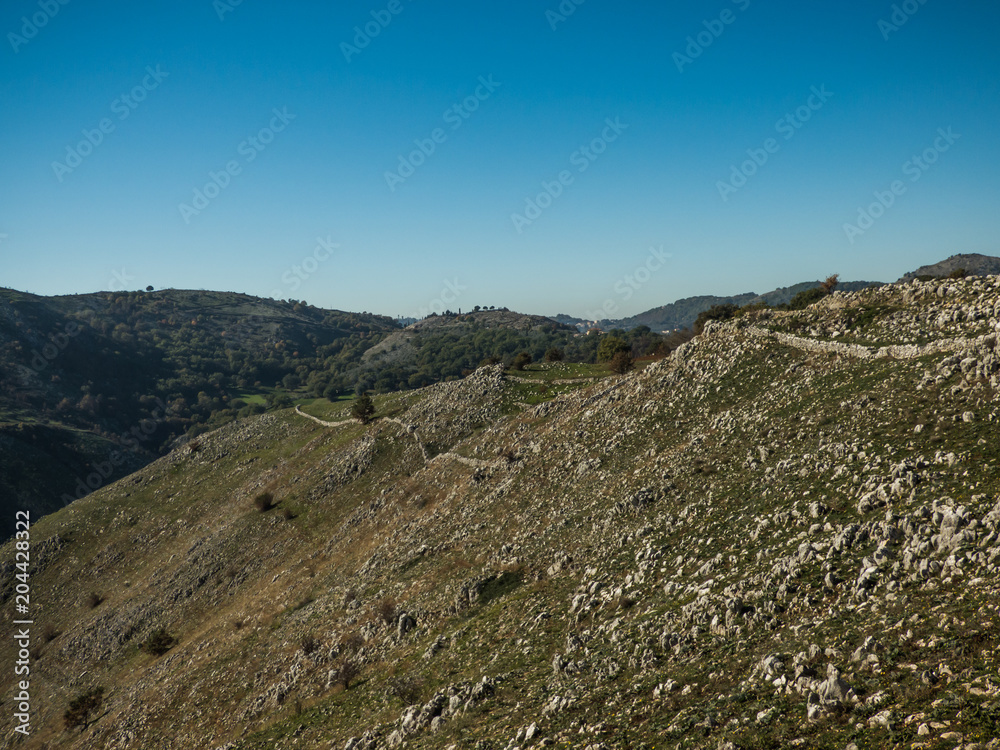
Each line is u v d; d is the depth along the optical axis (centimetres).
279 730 3306
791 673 1608
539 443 6378
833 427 3262
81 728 5628
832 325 5031
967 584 1611
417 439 9162
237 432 13875
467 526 5291
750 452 3569
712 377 5431
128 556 9919
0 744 6400
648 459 4544
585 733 1770
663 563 2858
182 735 4166
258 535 8419
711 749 1431
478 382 10231
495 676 2522
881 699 1327
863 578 1872
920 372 3319
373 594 4750
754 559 2428
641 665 2077
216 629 6272
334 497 8656
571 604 2970
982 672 1270
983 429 2411
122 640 7431
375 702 3023
